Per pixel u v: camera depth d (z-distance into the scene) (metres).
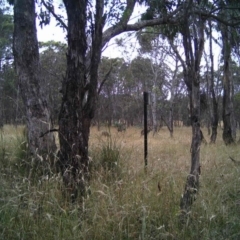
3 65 22.98
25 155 5.22
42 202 3.45
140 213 3.32
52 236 3.05
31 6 5.72
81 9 4.00
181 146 10.52
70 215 3.27
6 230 3.11
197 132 3.66
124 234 3.17
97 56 4.20
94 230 3.13
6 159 5.20
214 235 3.23
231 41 12.56
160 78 29.09
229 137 13.45
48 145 5.41
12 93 23.41
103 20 4.27
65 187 3.78
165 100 30.94
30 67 5.65
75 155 4.01
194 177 3.60
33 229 3.14
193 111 3.67
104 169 4.76
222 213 3.59
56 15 6.07
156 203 3.57
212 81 14.42
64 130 4.05
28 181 3.71
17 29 5.66
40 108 5.59
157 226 3.32
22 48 5.63
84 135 4.16
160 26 7.26
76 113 4.05
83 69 4.08
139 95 32.97
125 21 5.93
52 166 4.36
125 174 4.51
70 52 4.03
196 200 3.55
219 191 4.04
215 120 13.93
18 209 3.29
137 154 6.54
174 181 3.99
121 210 3.35
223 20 6.39
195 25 3.95
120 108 35.31
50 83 19.58
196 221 3.35
